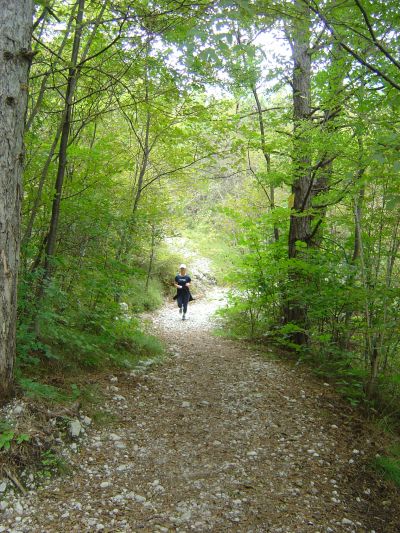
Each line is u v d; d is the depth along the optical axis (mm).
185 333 10242
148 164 11641
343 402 5891
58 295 5422
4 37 3393
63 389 4555
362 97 5105
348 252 8133
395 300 6102
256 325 10133
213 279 19328
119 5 5230
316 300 7027
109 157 7109
